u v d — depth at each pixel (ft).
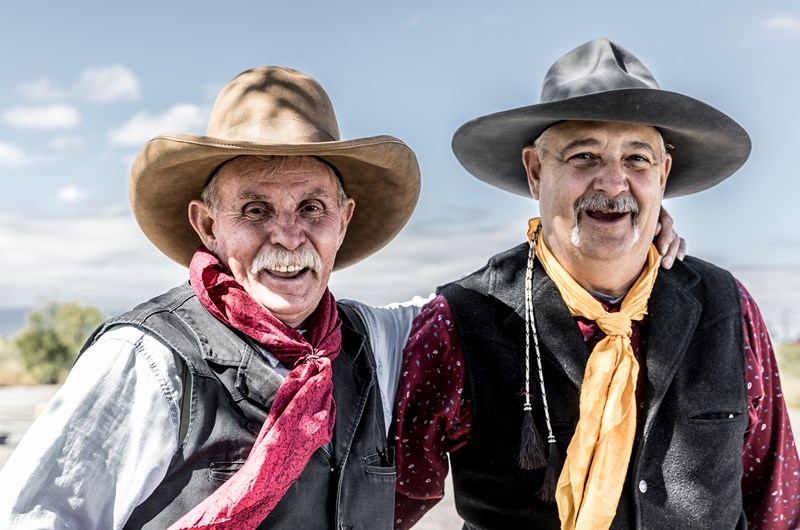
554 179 9.19
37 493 7.09
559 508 8.77
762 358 9.68
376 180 9.22
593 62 9.41
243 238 8.09
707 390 9.07
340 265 10.52
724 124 9.22
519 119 9.17
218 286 8.11
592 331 9.27
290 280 8.12
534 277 9.46
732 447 9.06
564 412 9.04
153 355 7.64
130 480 7.40
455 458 9.59
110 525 7.38
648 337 9.18
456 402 9.30
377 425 8.71
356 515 8.16
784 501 9.78
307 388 7.83
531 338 9.29
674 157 10.19
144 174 8.54
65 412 7.30
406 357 9.48
